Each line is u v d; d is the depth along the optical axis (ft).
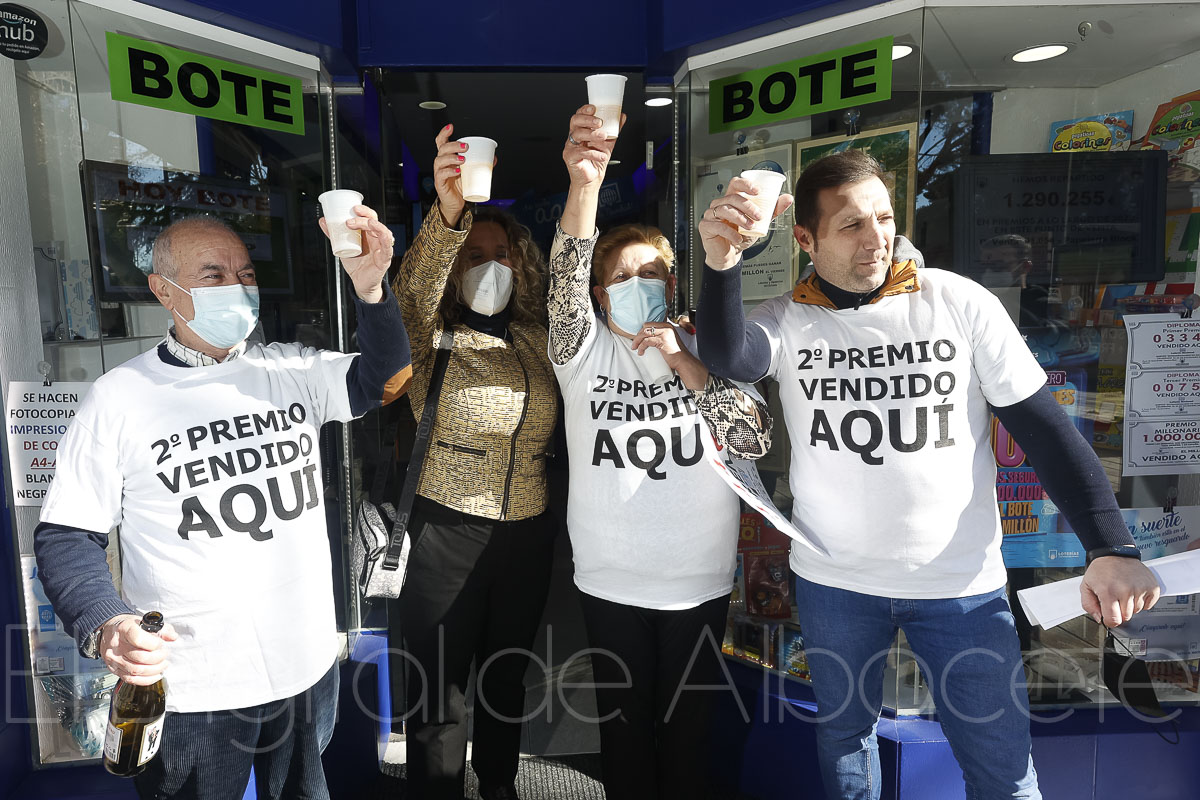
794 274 7.38
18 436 6.31
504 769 7.06
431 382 6.24
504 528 6.34
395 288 6.24
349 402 5.18
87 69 6.27
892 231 5.25
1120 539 4.66
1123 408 6.97
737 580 8.03
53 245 6.31
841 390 5.38
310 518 4.90
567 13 7.99
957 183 6.72
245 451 4.58
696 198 8.00
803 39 7.03
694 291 8.16
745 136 7.57
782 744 7.48
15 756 6.33
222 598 4.44
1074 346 6.88
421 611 6.31
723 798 7.72
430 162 16.29
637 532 5.84
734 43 7.34
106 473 4.35
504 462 6.32
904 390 5.23
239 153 7.13
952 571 5.25
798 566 5.78
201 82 6.81
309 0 6.94
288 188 7.52
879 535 5.30
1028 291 6.82
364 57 7.85
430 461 6.32
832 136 7.07
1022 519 7.01
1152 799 6.91
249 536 4.54
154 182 6.66
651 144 9.55
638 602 5.88
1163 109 6.70
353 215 4.51
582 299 5.80
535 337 6.82
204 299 4.48
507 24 7.94
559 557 15.25
